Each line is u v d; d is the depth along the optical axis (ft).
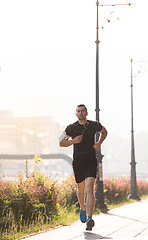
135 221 44.19
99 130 33.22
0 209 38.68
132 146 102.78
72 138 32.89
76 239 30.83
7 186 41.70
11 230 34.45
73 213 50.37
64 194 57.11
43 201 44.70
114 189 88.89
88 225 32.60
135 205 75.36
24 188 42.34
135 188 100.37
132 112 104.42
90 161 33.24
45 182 47.21
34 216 41.91
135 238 31.14
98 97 65.46
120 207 69.15
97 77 66.28
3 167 248.32
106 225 40.27
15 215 39.78
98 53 66.64
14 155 210.59
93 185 32.83
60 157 215.72
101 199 62.80
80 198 35.22
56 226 39.11
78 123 32.78
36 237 32.30
